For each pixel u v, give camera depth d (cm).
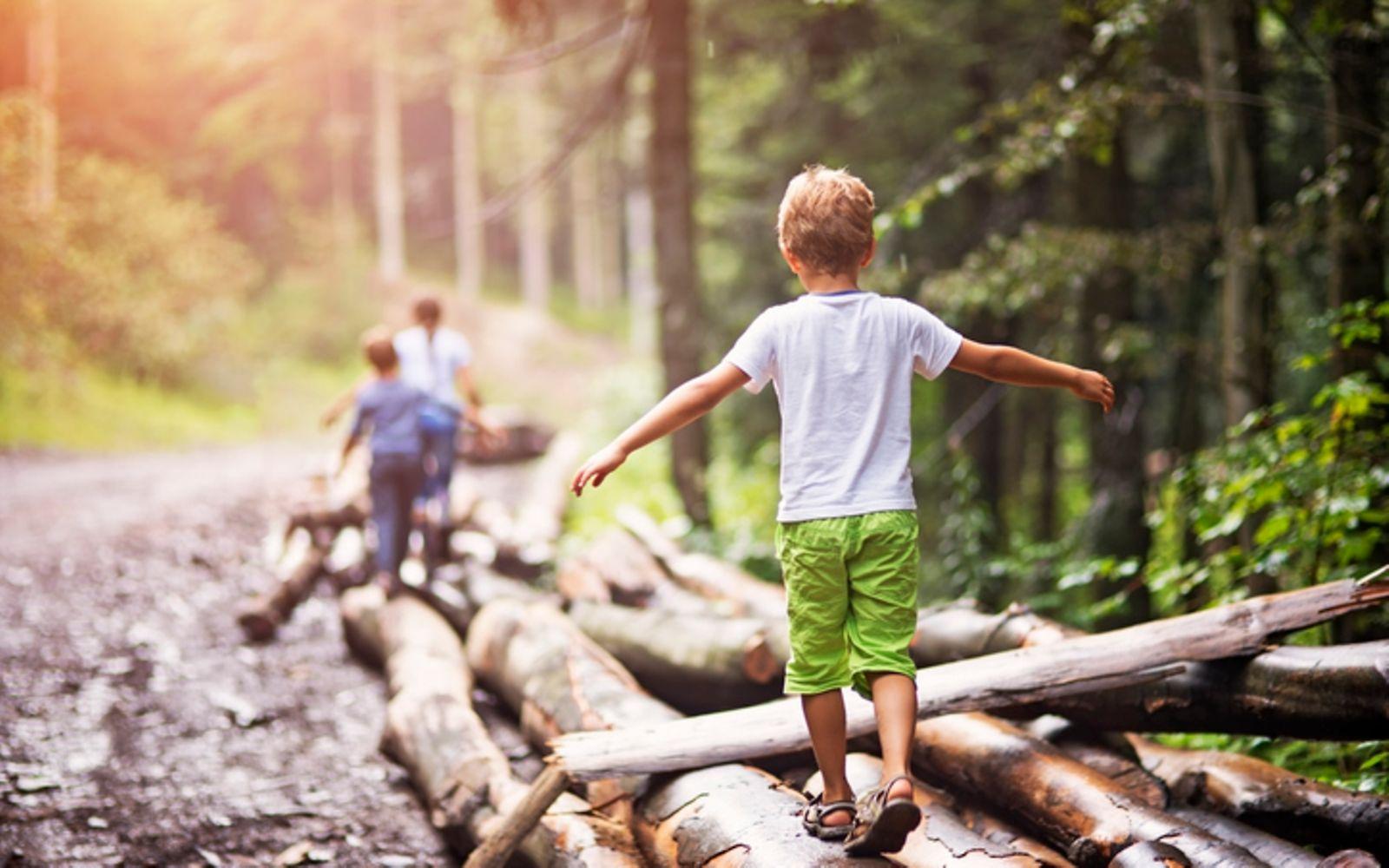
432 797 446
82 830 448
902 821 268
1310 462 505
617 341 4025
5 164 2047
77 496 1220
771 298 1520
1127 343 814
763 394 1523
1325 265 905
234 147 2972
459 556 855
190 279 2531
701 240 1543
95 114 3052
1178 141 1091
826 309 299
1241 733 361
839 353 296
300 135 3328
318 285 3588
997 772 360
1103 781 339
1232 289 688
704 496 1116
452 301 3778
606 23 1119
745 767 362
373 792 495
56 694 589
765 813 322
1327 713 326
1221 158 689
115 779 496
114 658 658
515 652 549
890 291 803
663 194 1118
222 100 3106
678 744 362
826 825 303
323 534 918
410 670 566
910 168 1301
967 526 790
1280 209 657
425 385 836
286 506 1203
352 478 1042
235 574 890
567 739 367
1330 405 605
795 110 1442
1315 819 342
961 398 1402
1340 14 565
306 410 2698
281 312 3269
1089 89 662
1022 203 1191
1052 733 405
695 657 494
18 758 508
